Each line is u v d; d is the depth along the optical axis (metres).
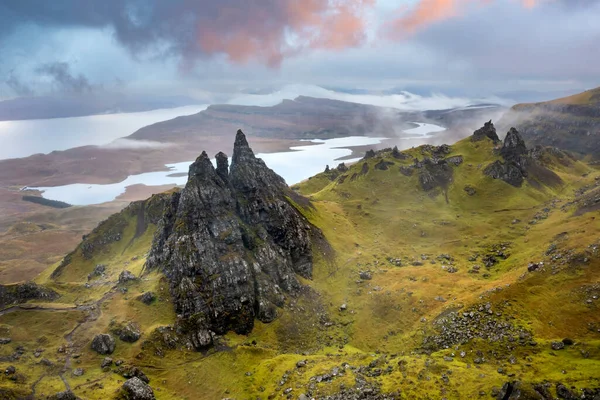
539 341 121.31
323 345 164.62
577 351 112.94
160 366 139.25
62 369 125.81
